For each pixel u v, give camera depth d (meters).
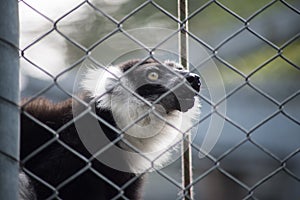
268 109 15.27
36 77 13.53
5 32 3.79
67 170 7.48
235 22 14.64
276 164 15.68
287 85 14.80
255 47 14.75
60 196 7.57
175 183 4.37
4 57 3.77
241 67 14.59
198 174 15.12
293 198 15.85
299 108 15.23
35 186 7.41
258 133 15.55
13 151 3.75
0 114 3.72
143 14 14.02
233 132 15.34
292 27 14.70
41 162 7.52
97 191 7.59
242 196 16.03
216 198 16.12
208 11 14.44
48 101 8.02
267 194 16.03
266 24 14.88
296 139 15.45
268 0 14.30
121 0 14.16
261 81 14.79
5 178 3.69
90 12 14.02
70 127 7.63
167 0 13.88
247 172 15.93
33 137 7.60
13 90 3.79
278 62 14.28
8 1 3.81
